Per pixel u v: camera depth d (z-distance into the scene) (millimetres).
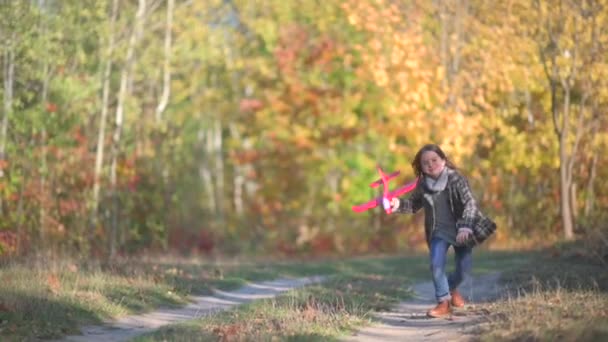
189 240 38250
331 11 39594
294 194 42969
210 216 45844
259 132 43438
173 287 14578
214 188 49188
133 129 33031
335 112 39719
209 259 28359
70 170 26844
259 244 42375
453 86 30297
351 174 40344
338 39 40156
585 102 27781
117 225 30328
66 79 24828
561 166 25703
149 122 34000
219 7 36250
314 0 40031
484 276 16547
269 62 41812
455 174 10797
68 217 26844
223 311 11711
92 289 13297
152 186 33531
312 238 40625
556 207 30328
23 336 9703
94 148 30297
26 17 22484
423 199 10953
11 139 24344
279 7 40688
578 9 25219
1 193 23500
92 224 27094
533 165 29797
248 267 20766
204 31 33281
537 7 25875
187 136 46500
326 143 40844
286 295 13312
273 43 41062
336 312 11094
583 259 15852
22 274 13805
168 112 38625
